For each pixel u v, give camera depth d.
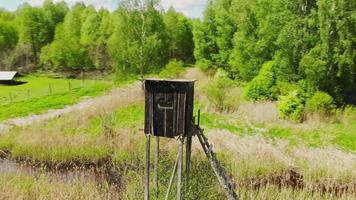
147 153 11.19
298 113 23.41
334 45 24.17
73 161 19.48
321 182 16.09
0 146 20.94
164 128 10.80
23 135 21.92
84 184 15.73
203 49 45.22
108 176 17.58
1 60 69.69
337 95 25.48
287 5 26.20
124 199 14.43
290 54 25.95
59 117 27.20
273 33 28.25
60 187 14.87
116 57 43.34
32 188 14.93
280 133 21.58
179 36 66.25
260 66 32.56
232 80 38.12
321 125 22.55
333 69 25.06
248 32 33.69
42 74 65.44
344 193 14.35
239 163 17.05
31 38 70.94
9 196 13.95
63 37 65.50
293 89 25.12
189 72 47.75
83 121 24.80
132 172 16.50
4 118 28.30
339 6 23.62
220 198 13.52
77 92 40.22
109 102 28.97
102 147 20.14
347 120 23.12
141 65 41.66
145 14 42.25
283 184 15.60
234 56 36.53
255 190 15.28
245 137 20.80
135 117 25.62
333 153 18.62
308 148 19.28
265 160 17.44
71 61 63.81
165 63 51.28
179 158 10.75
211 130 21.91
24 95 42.16
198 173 14.70
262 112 24.75
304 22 25.11
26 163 19.19
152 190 13.82
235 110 25.94
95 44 66.06
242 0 34.22
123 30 42.72
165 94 10.59
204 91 29.95
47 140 20.89
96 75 62.56
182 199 12.77
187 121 10.71
